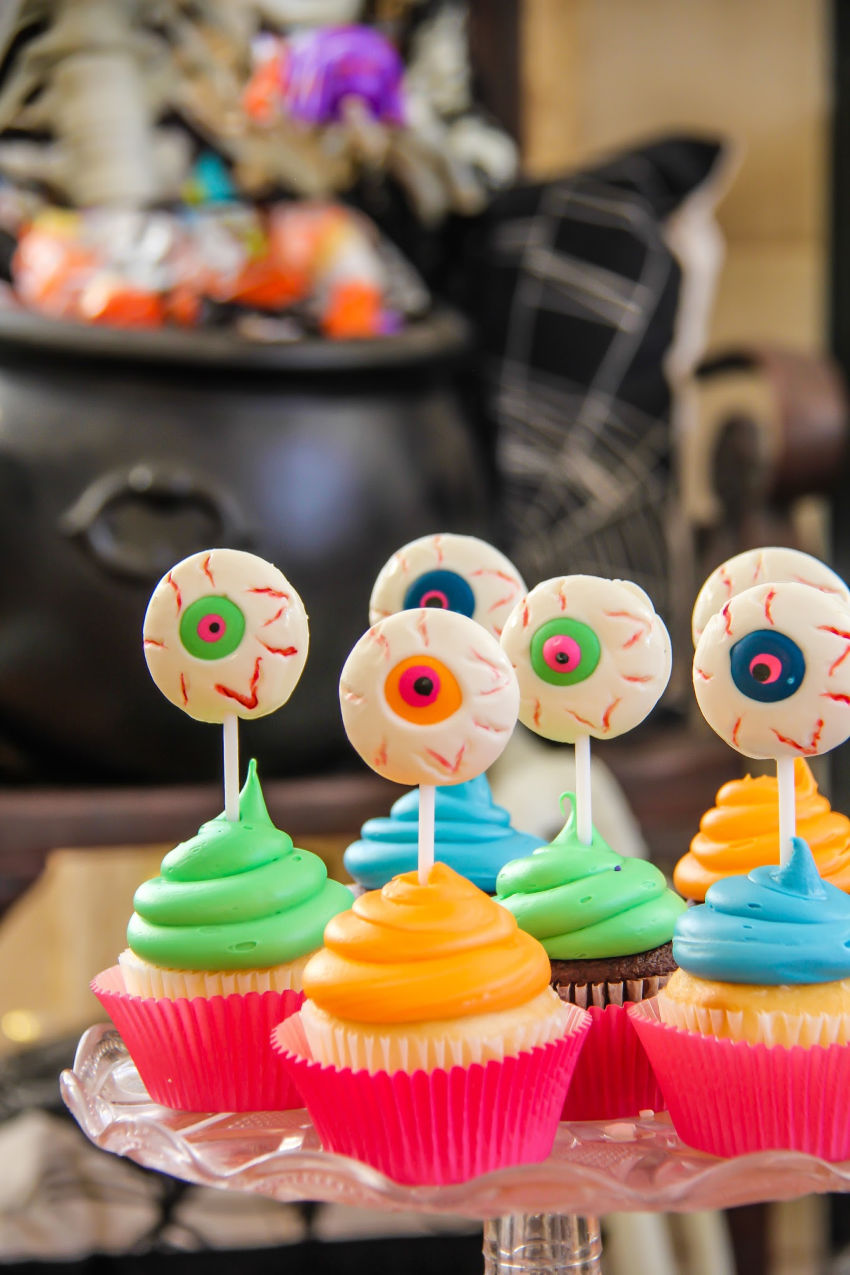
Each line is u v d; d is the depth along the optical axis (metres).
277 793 0.89
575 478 1.08
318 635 0.90
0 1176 1.19
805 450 1.04
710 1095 0.65
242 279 0.97
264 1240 1.20
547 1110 0.64
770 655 0.64
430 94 1.13
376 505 0.90
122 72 0.97
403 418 0.92
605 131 1.41
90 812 0.87
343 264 0.97
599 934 0.68
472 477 0.97
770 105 1.42
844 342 1.41
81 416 0.87
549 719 0.68
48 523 0.86
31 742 0.90
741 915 0.65
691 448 1.41
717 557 1.13
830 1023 0.64
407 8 1.13
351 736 0.64
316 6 1.02
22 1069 1.07
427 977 0.63
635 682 0.67
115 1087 0.71
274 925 0.68
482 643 0.63
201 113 1.00
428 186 1.11
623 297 1.09
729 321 1.43
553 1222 0.66
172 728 0.88
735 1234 1.19
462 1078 0.62
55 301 0.94
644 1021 0.66
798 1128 0.64
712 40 1.41
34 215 0.98
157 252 0.94
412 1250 1.05
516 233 1.12
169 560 0.87
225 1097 0.69
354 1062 0.63
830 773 1.39
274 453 0.88
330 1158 0.60
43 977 1.39
